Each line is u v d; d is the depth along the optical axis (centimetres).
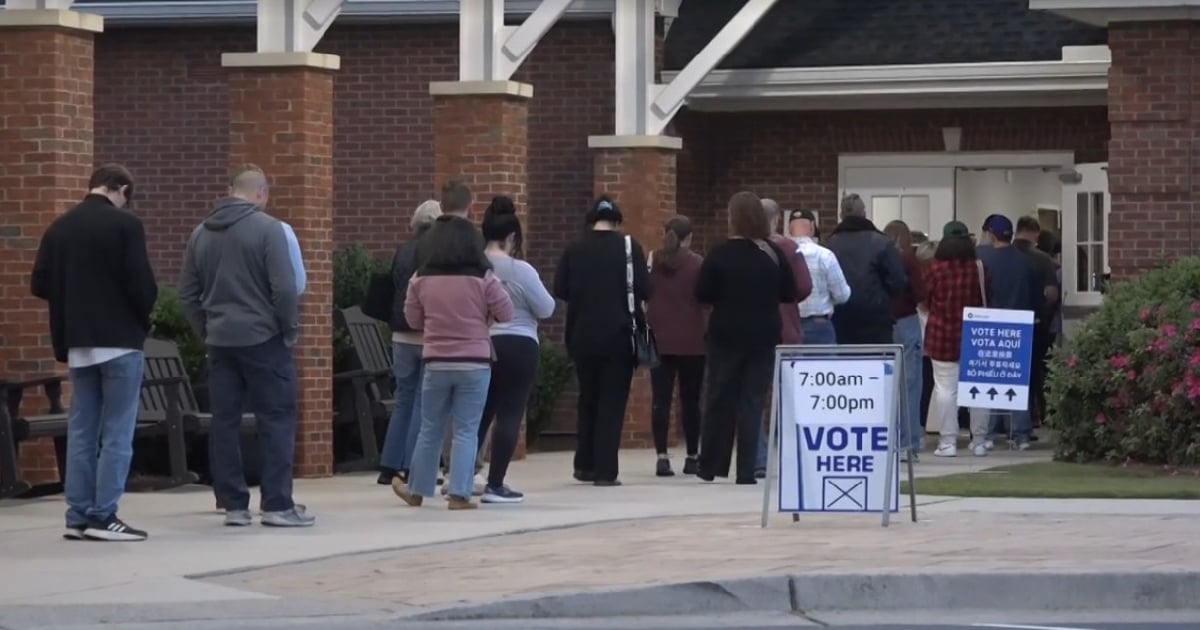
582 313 1494
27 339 1397
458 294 1302
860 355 1206
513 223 1381
